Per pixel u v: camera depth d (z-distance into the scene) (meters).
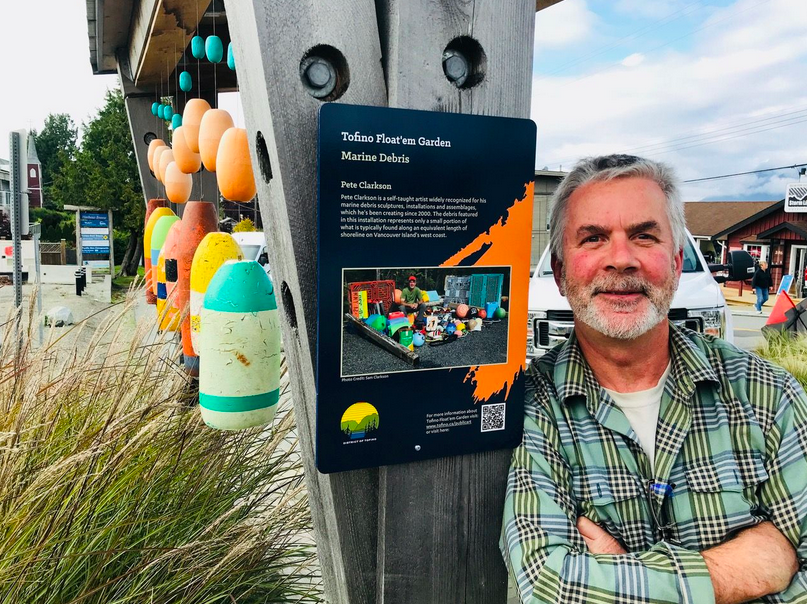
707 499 1.41
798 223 28.97
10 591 1.62
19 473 1.82
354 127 1.09
